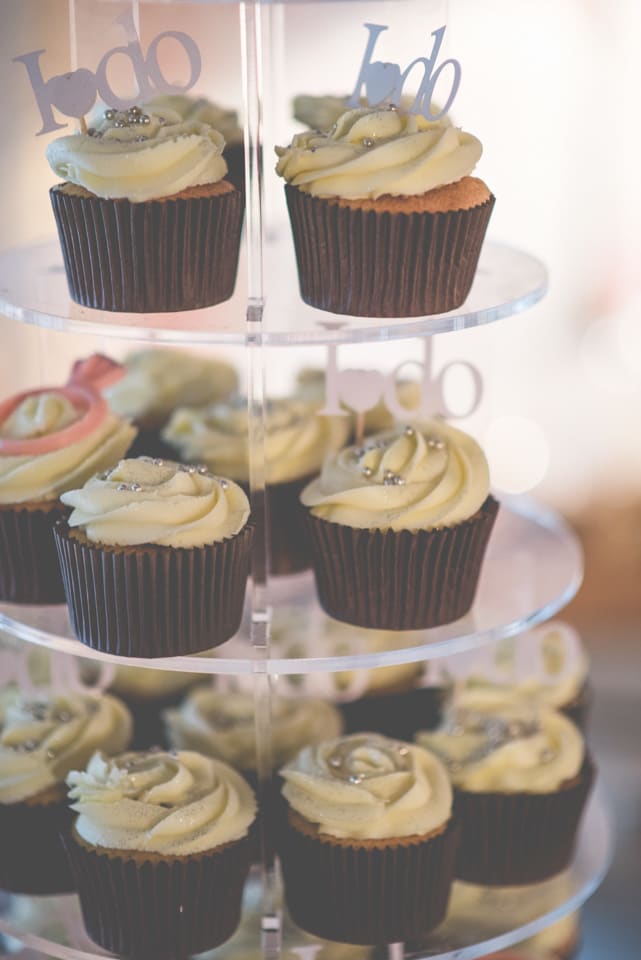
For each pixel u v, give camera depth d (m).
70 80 0.70
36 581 0.76
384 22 0.74
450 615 0.74
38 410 0.77
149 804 0.72
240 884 0.73
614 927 0.91
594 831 0.82
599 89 1.21
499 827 0.77
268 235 0.82
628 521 1.33
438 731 0.79
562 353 1.32
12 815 0.76
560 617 1.24
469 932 0.75
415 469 0.73
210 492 0.71
